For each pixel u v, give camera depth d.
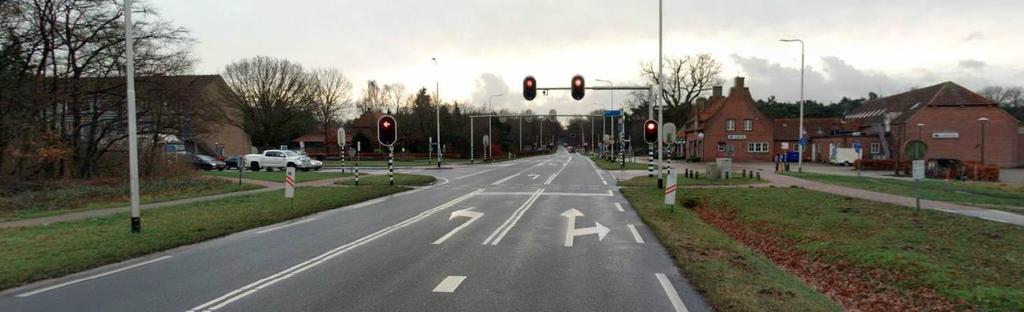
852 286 8.55
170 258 9.46
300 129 76.69
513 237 11.44
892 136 56.94
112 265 8.91
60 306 6.57
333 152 82.50
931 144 54.31
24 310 6.42
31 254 9.50
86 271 8.48
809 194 19.67
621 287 7.32
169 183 24.88
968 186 23.84
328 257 9.38
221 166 46.41
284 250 10.09
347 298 6.77
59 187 21.95
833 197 18.45
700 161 65.31
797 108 109.38
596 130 146.50
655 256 9.45
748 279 7.72
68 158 24.31
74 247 10.15
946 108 54.41
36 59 23.41
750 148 65.50
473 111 100.38
